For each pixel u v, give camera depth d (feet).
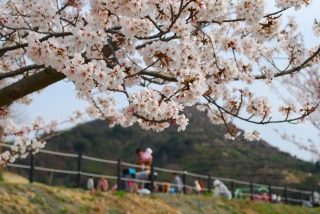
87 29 16.40
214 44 23.03
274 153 258.98
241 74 25.03
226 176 221.66
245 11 19.75
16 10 21.53
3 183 43.24
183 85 15.83
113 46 19.27
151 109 15.01
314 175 169.89
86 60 17.38
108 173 230.68
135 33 16.84
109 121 31.27
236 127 24.31
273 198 88.38
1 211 38.19
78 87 14.92
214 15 18.49
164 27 17.95
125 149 273.54
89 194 49.80
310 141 65.31
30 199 42.19
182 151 265.75
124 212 48.11
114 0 15.62
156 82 21.48
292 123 21.21
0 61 26.91
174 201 57.57
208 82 21.95
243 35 26.99
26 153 35.17
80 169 53.16
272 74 25.05
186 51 17.92
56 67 15.26
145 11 15.90
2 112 27.66
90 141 270.46
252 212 65.21
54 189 46.52
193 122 295.48
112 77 14.84
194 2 17.93
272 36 25.70
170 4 17.56
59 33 18.26
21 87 18.80
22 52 25.57
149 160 61.67
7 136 34.32
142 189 60.03
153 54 16.12
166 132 290.56
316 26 25.95
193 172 239.91
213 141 274.36
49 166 192.24
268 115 22.80
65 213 42.75
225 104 23.38
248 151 261.44
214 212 59.47
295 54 25.88
